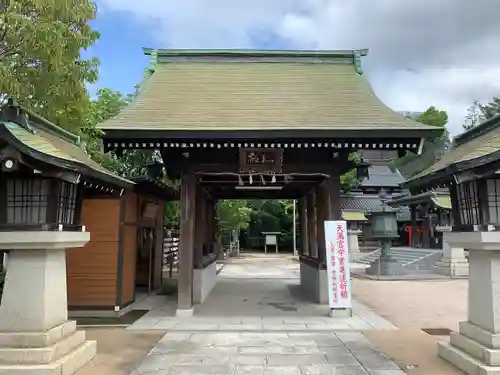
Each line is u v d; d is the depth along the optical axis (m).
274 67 12.01
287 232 45.59
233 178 11.41
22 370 4.82
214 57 12.15
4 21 7.45
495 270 5.30
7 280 5.26
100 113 15.09
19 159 4.86
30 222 5.27
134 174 17.12
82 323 8.65
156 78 11.45
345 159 9.91
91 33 9.10
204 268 12.05
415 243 31.09
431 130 8.54
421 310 10.41
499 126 6.08
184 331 7.84
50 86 8.71
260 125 9.00
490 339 5.12
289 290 13.98
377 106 10.24
